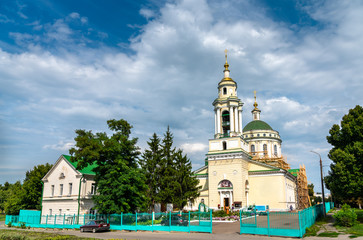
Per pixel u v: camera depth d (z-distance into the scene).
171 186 46.84
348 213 28.91
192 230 29.45
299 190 79.06
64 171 48.94
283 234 24.23
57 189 49.25
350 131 33.12
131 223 33.94
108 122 42.00
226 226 33.25
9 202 63.50
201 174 64.12
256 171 58.94
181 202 46.03
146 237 26.98
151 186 46.06
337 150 32.62
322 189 42.09
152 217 32.59
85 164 40.66
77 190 45.75
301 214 24.81
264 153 80.06
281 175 57.12
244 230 26.39
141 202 38.88
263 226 27.16
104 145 39.41
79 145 38.88
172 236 27.16
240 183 54.72
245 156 58.72
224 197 55.78
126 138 41.06
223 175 56.53
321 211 44.00
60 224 40.75
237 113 60.38
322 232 25.34
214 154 57.88
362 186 30.23
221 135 59.34
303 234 24.38
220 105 61.19
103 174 39.62
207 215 29.02
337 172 31.91
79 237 28.19
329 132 35.88
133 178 38.06
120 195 36.16
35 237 28.77
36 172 62.06
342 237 22.48
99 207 37.06
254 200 57.97
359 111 34.69
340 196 34.28
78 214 43.16
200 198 58.47
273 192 56.97
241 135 59.53
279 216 38.38
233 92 62.19
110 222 35.69
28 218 47.69
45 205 50.41
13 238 28.48
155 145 48.72
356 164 31.36
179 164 49.72
